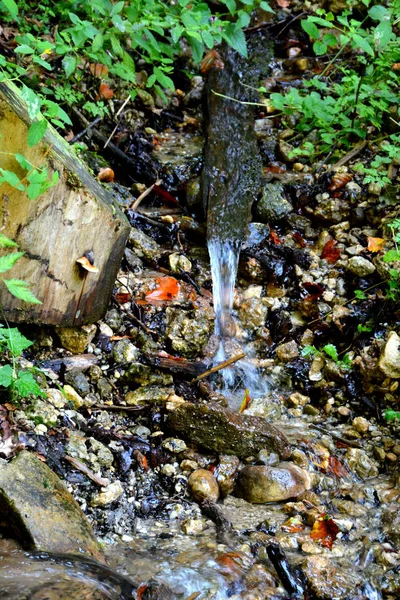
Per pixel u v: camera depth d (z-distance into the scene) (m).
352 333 3.62
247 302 3.70
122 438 3.15
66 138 3.90
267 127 4.30
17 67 3.23
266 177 4.04
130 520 2.96
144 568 2.78
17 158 2.83
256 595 2.73
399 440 3.35
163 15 3.83
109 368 3.34
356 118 4.15
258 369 3.57
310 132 4.23
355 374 3.51
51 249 3.04
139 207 3.94
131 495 3.03
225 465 3.14
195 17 3.67
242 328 3.67
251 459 3.18
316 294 3.73
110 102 4.15
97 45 3.59
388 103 4.15
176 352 3.46
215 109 4.28
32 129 2.77
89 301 3.25
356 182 3.98
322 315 3.67
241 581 2.77
